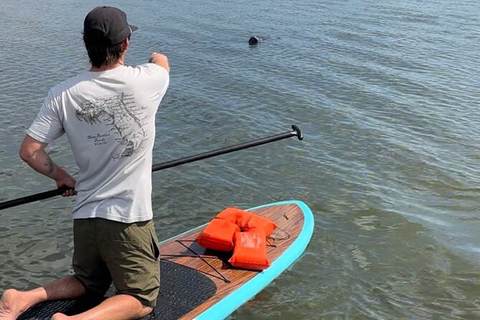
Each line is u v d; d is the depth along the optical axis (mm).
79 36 16500
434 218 6793
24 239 6270
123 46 3375
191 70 13086
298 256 5719
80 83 3363
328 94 11336
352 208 6992
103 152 3449
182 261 5277
